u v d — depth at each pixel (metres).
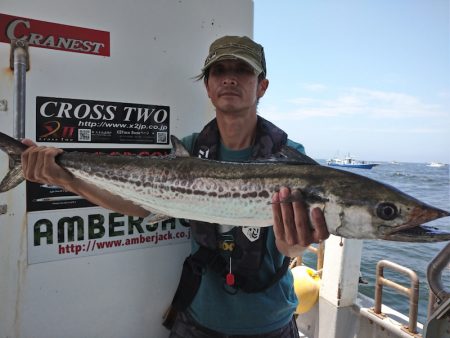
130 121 1.02
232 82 0.93
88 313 1.01
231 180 0.83
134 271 1.07
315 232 0.76
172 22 1.07
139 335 1.10
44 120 0.91
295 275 1.42
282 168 0.81
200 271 0.96
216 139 1.01
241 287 0.93
